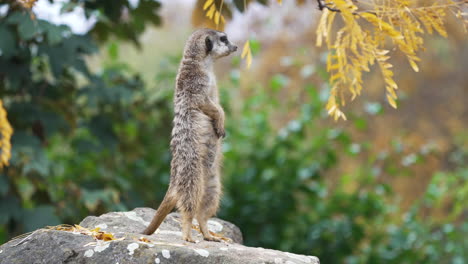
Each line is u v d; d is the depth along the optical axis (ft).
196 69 23.32
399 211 47.42
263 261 17.99
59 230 19.11
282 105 50.60
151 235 20.98
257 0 33.53
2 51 29.89
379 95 76.95
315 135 46.24
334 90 20.10
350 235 40.93
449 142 76.07
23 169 31.71
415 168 66.13
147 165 42.19
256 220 40.70
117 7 34.71
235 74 45.32
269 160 42.27
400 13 18.78
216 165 22.58
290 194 41.27
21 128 33.76
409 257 40.01
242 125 45.62
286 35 70.69
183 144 21.52
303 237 40.98
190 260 17.63
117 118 39.06
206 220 21.85
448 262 42.75
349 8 18.08
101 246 17.80
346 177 44.70
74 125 36.58
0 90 34.14
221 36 24.54
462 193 45.44
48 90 34.50
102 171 36.19
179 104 22.59
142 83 39.68
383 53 18.95
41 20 29.63
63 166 37.55
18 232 31.94
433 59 90.99
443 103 90.38
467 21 19.19
